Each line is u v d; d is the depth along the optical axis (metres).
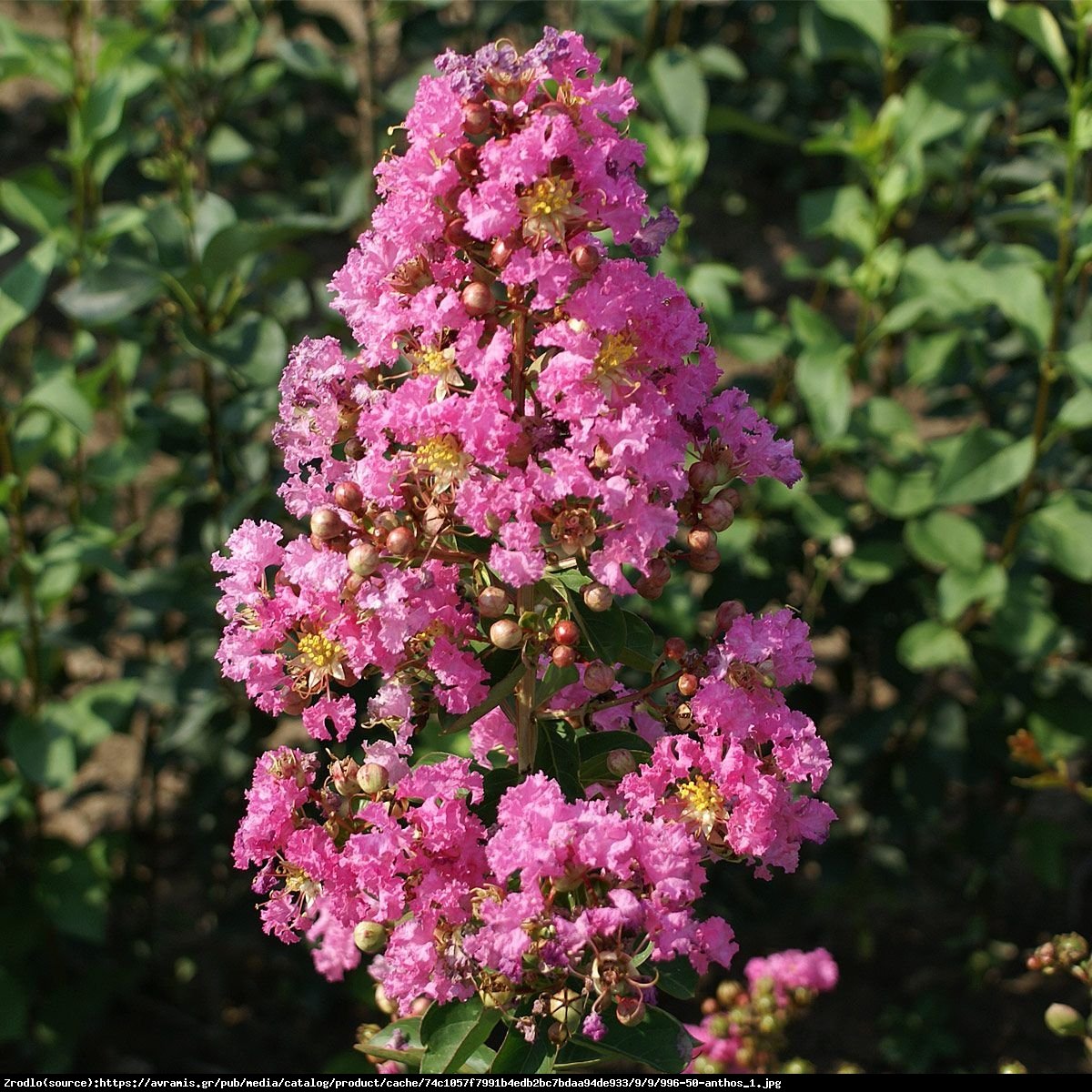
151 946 4.22
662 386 1.93
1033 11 3.13
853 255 3.93
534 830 1.81
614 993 1.77
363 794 1.97
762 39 5.70
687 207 6.95
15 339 5.43
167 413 3.76
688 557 2.03
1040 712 3.93
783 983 3.15
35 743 3.42
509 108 1.78
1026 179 4.01
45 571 3.45
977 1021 4.21
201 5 4.36
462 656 1.94
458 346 1.82
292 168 5.10
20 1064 3.91
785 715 1.96
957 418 4.52
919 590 3.99
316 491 1.97
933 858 4.48
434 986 1.86
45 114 6.80
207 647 3.70
